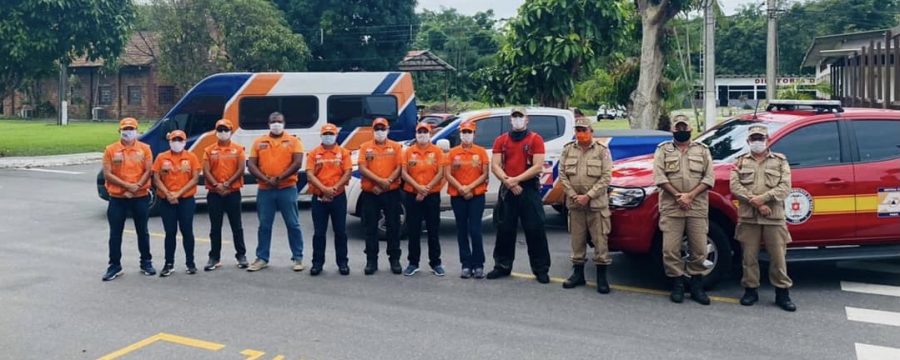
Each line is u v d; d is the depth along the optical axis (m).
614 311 7.05
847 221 7.88
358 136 13.85
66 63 24.39
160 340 6.12
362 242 10.52
